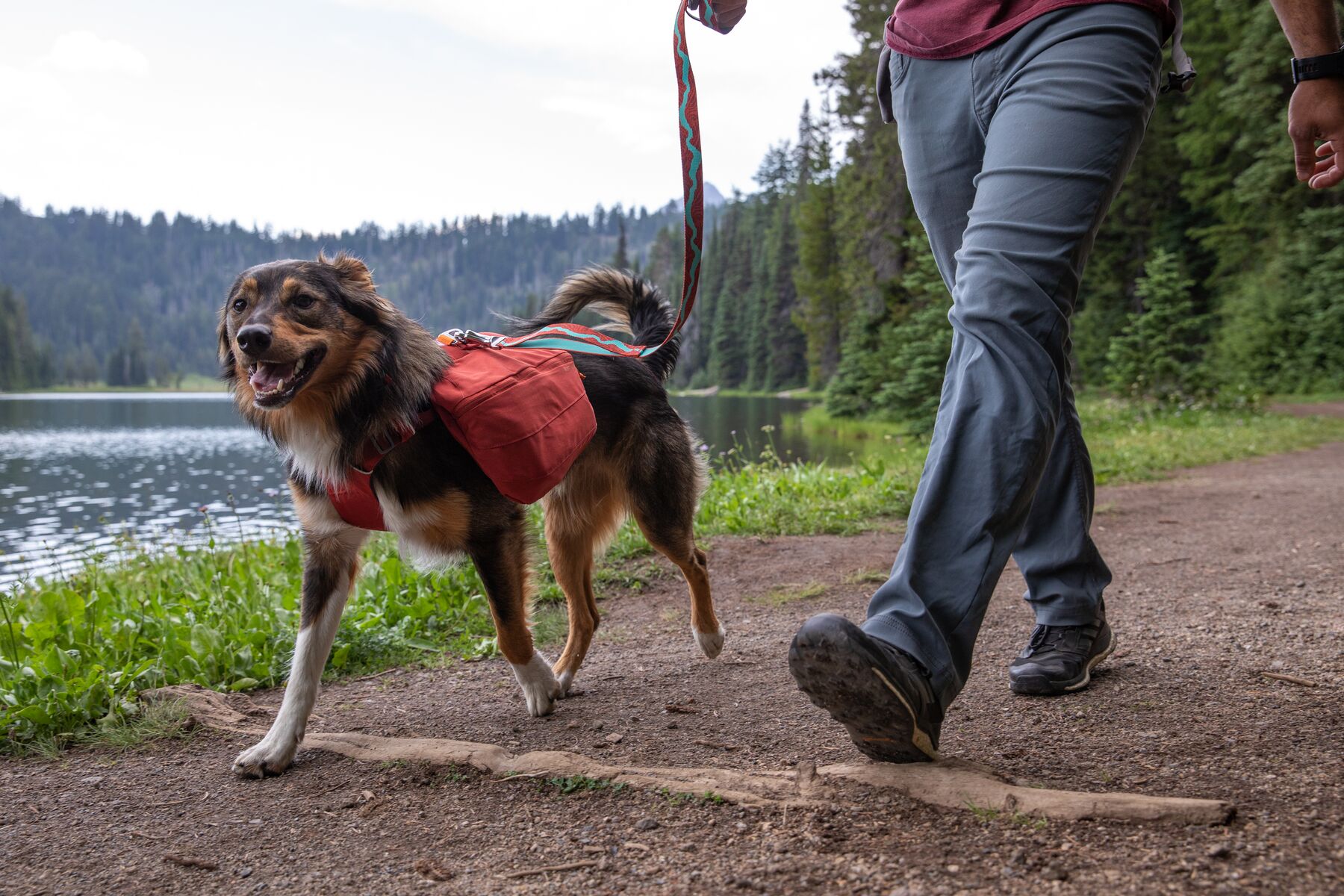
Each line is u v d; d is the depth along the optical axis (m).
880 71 2.47
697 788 2.03
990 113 2.10
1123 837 1.61
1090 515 2.58
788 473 8.26
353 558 2.79
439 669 3.60
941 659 1.80
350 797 2.25
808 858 1.66
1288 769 1.86
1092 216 1.92
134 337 164.00
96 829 2.17
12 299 137.88
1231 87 23.61
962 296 1.93
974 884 1.50
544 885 1.70
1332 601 3.55
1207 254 32.72
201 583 4.96
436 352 2.85
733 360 85.06
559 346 3.38
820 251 43.91
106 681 3.16
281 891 1.79
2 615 4.04
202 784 2.44
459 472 2.76
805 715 2.63
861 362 28.39
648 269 116.62
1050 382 1.87
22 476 24.77
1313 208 25.92
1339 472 9.08
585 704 3.00
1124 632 3.27
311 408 2.68
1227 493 7.69
